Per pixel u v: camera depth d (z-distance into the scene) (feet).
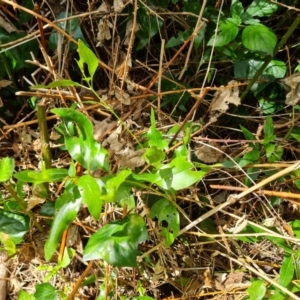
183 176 1.31
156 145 1.47
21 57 1.79
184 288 1.69
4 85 1.77
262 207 1.73
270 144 1.63
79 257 1.66
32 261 1.69
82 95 1.74
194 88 1.76
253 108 1.91
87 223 1.64
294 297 1.41
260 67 1.71
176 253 1.70
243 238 1.59
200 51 1.81
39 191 1.53
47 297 1.53
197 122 1.72
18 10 1.84
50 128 1.84
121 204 1.53
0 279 1.72
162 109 1.84
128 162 1.46
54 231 1.31
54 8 1.84
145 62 1.89
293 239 1.45
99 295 1.59
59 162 1.77
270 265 1.65
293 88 1.71
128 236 1.34
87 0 1.80
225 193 1.73
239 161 1.63
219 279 1.70
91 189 1.25
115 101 1.65
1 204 1.60
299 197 1.53
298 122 1.82
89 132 1.36
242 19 1.68
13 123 1.93
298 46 1.90
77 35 1.79
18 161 1.82
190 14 1.70
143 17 1.80
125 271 1.65
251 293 1.48
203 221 1.69
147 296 1.57
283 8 1.87
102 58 1.89
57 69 1.81
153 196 1.57
